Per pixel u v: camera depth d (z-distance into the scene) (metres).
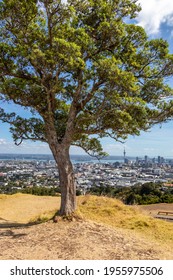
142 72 11.00
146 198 30.47
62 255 7.43
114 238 8.93
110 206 14.45
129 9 10.82
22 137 11.70
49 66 9.99
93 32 10.84
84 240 8.52
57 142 10.79
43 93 11.01
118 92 9.52
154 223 12.15
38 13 10.33
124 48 11.00
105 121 10.22
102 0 10.35
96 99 10.77
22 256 7.37
